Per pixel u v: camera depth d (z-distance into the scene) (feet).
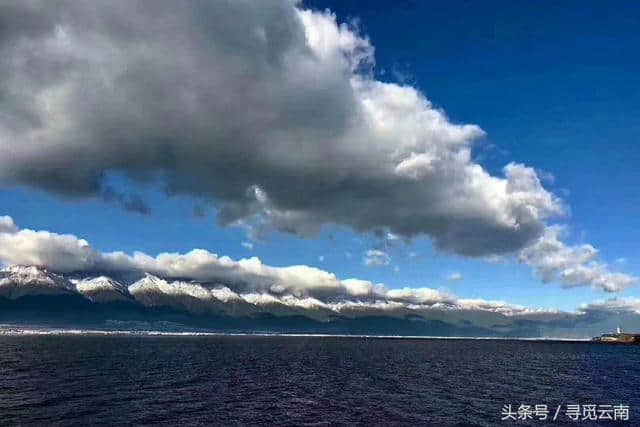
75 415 212.84
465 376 426.51
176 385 321.73
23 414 213.05
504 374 453.17
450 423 212.23
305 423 208.03
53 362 482.69
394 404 258.57
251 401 262.26
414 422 212.84
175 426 196.95
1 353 610.24
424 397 286.25
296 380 370.32
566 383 377.30
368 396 287.28
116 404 241.76
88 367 434.30
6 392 272.92
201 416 217.77
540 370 507.30
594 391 325.83
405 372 458.09
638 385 366.84
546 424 214.48
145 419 208.44
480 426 207.62
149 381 338.75
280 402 260.42
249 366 498.28
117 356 595.47
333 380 374.63
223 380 360.07
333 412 233.14
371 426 203.82
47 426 191.72
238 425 202.08
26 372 380.78
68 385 307.17
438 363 601.21
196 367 467.93
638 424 217.77
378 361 623.36
